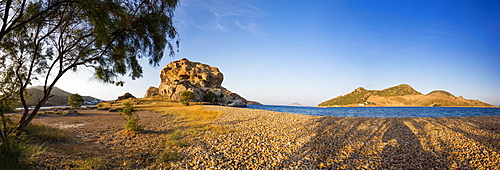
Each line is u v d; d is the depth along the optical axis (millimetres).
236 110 34750
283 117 24125
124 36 9172
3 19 6047
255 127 17344
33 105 8375
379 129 15523
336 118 22906
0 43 7852
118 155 8586
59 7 7461
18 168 5664
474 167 6781
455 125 16266
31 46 8727
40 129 11617
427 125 16578
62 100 104625
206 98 139500
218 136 13430
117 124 19891
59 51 8938
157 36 9062
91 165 6859
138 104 80562
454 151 8734
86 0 6668
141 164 7629
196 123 19922
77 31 9250
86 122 21016
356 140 11914
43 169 6141
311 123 19344
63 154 7977
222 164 7773
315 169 7207
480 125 16016
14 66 8117
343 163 7816
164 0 8906
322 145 10820
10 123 7246
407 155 8523
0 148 5625
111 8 7480
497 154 7879
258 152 9562
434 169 6801
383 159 8109
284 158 8570
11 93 7539
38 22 7707
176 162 7945
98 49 9430
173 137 12523
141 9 8836
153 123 20531
